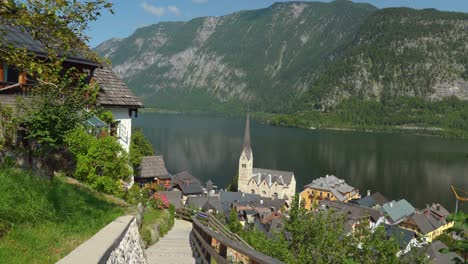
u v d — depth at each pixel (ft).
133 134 131.23
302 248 44.55
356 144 592.60
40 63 31.24
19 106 38.09
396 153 508.53
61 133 36.88
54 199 27.68
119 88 74.08
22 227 20.77
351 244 45.11
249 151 333.21
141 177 88.94
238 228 120.88
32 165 33.94
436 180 362.53
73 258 16.92
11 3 26.58
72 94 37.76
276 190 325.21
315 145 565.12
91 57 34.04
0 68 51.65
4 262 16.67
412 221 230.89
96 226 26.37
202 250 32.81
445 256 108.88
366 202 282.36
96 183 49.16
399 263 44.73
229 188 341.00
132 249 27.78
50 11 27.17
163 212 66.95
